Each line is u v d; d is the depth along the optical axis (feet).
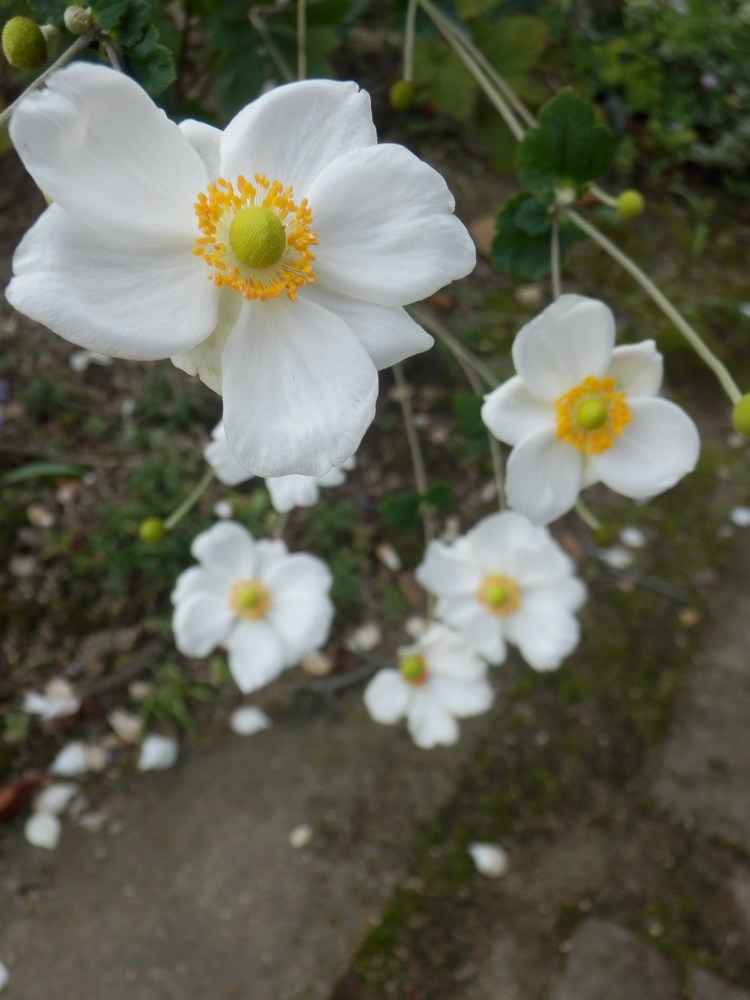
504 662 1.44
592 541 1.56
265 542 1.06
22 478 1.44
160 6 0.94
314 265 0.48
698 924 1.25
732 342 1.81
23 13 0.71
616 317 1.78
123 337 0.44
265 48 1.02
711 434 1.72
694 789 1.35
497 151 1.23
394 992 1.18
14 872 1.23
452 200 0.47
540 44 1.15
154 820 1.29
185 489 1.45
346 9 1.00
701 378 1.76
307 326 0.49
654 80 2.03
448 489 0.97
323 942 1.21
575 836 1.31
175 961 1.19
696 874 1.29
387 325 0.49
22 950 1.17
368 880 1.26
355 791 1.33
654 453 0.71
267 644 1.04
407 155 0.47
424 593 1.48
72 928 1.20
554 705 1.41
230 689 1.39
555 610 0.97
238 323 0.48
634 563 1.55
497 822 1.31
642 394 0.72
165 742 1.32
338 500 1.52
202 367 0.50
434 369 1.66
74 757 1.30
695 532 1.60
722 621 1.51
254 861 1.26
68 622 1.37
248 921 1.22
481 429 0.94
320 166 0.48
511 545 0.96
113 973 1.17
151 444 1.49
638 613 1.50
